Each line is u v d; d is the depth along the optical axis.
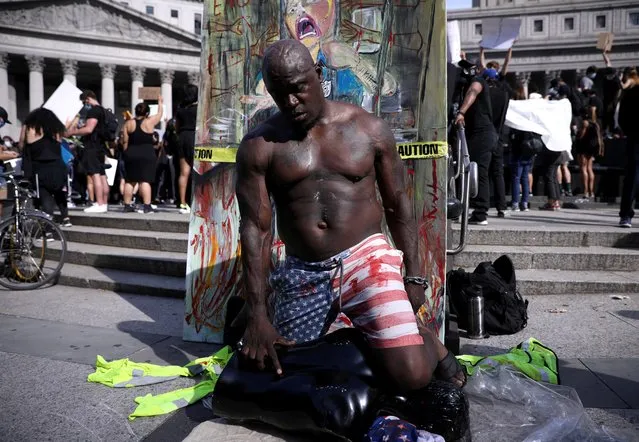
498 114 7.71
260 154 2.53
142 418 3.04
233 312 3.99
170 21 67.19
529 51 55.78
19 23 46.91
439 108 3.77
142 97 13.34
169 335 4.53
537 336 4.25
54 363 3.89
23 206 6.51
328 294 2.57
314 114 2.45
